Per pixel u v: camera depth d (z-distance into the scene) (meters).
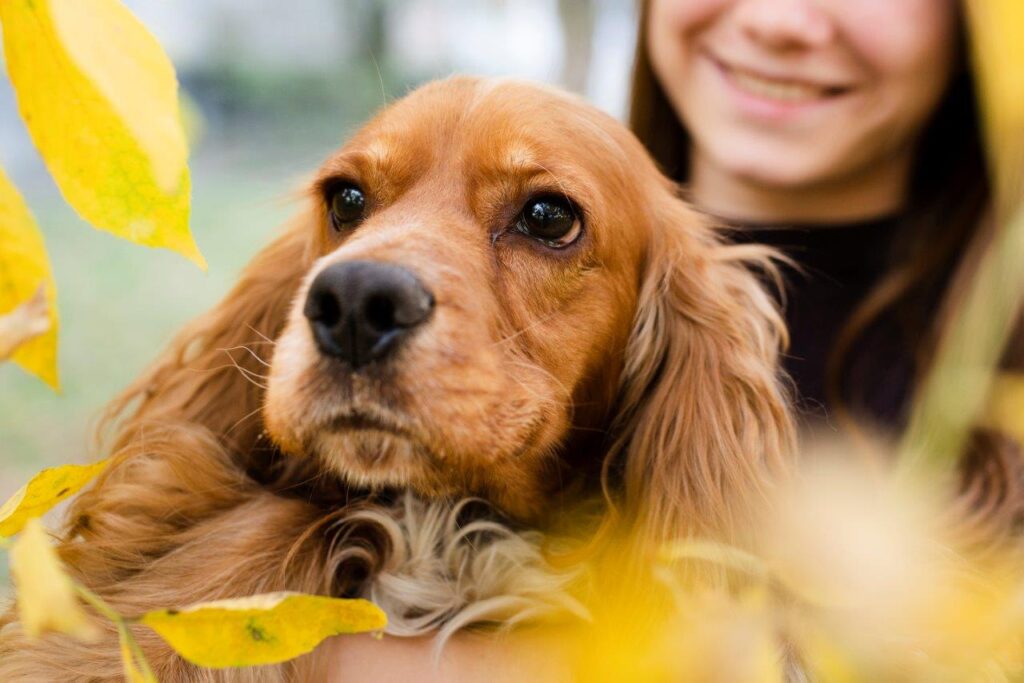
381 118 0.44
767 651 0.29
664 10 0.54
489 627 0.42
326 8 2.88
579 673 0.35
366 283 0.37
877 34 0.49
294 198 0.53
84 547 0.42
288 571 0.41
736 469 0.44
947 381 0.22
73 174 0.21
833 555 0.32
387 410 0.37
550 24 1.72
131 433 0.47
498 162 0.42
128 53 0.20
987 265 0.21
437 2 2.52
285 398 0.38
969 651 0.26
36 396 1.09
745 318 0.48
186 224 0.21
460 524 0.45
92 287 1.50
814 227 0.55
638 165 0.47
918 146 0.55
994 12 0.17
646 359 0.47
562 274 0.42
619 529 0.44
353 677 0.40
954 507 0.42
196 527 0.43
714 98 0.53
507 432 0.39
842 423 0.48
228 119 2.69
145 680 0.22
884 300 0.52
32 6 0.19
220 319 0.49
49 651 0.38
